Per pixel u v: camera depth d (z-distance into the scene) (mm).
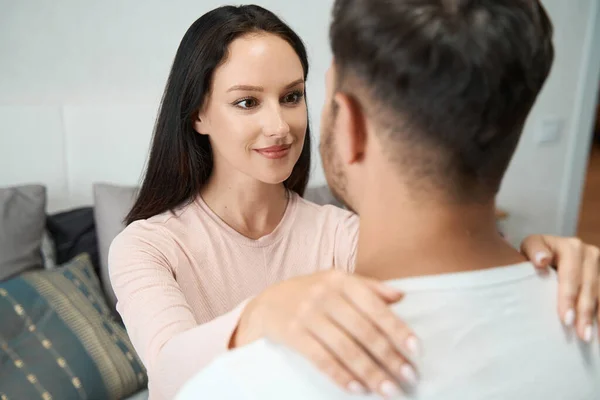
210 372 428
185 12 1953
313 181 2025
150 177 1008
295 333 396
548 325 453
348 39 421
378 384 378
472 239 450
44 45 1810
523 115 427
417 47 387
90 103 1906
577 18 2492
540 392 435
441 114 397
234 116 900
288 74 910
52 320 1397
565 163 2723
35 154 1840
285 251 1016
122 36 1894
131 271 852
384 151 431
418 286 427
